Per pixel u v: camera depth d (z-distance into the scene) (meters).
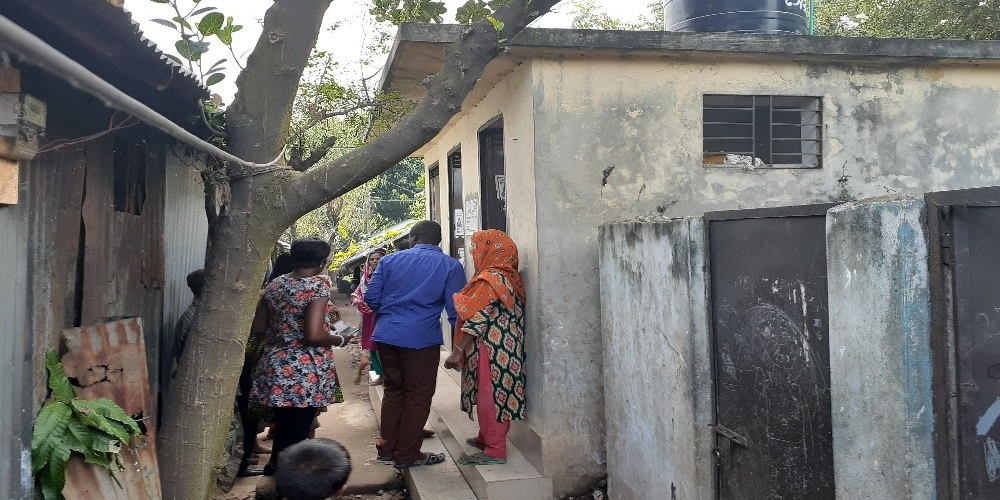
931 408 2.19
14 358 2.55
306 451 2.37
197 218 6.19
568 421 4.88
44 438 2.71
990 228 2.13
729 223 3.26
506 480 4.71
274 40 3.61
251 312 3.70
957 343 2.13
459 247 8.07
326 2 3.68
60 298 3.11
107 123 3.68
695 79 5.17
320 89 4.98
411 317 5.12
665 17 6.02
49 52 1.26
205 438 3.55
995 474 2.14
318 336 4.75
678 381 3.57
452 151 7.94
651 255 3.90
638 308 4.11
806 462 2.78
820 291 2.68
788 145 5.71
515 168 5.35
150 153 4.52
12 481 2.52
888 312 2.25
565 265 4.93
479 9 3.82
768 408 2.99
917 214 2.22
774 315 2.94
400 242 7.89
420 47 4.99
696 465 3.41
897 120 5.46
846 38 5.11
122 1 2.60
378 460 5.42
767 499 3.01
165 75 3.23
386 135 3.71
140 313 4.33
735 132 5.62
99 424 2.88
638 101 5.07
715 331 3.41
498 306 5.01
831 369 2.54
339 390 5.29
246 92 3.63
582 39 4.73
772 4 5.51
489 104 6.09
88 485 2.88
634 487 4.22
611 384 4.61
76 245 3.28
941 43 5.20
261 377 4.80
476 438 5.34
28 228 2.64
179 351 4.79
